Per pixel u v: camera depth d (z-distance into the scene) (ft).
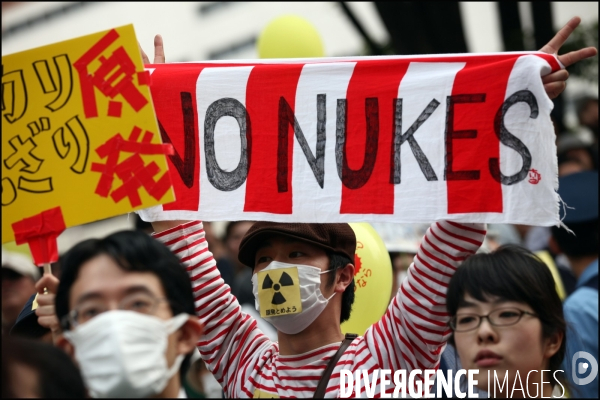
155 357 13.91
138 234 14.82
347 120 18.08
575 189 28.09
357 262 21.94
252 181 18.45
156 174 16.42
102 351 13.64
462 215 17.11
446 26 45.93
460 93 17.47
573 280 31.76
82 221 16.56
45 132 16.83
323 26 63.57
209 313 19.13
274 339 28.66
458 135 17.38
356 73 18.17
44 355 13.07
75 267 14.55
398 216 17.48
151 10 66.49
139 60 16.66
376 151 17.84
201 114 18.86
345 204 17.83
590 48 17.16
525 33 50.01
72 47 16.83
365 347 18.03
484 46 60.95
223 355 19.24
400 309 17.79
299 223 18.40
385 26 42.68
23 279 30.25
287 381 18.02
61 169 16.70
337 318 18.69
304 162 18.20
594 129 42.83
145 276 14.38
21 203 16.72
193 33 66.49
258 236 18.42
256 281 18.53
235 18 66.54
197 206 18.67
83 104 16.75
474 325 15.61
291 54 32.73
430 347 17.67
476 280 15.67
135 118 16.57
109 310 14.21
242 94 18.71
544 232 35.94
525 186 16.87
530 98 17.01
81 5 67.31
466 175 17.22
